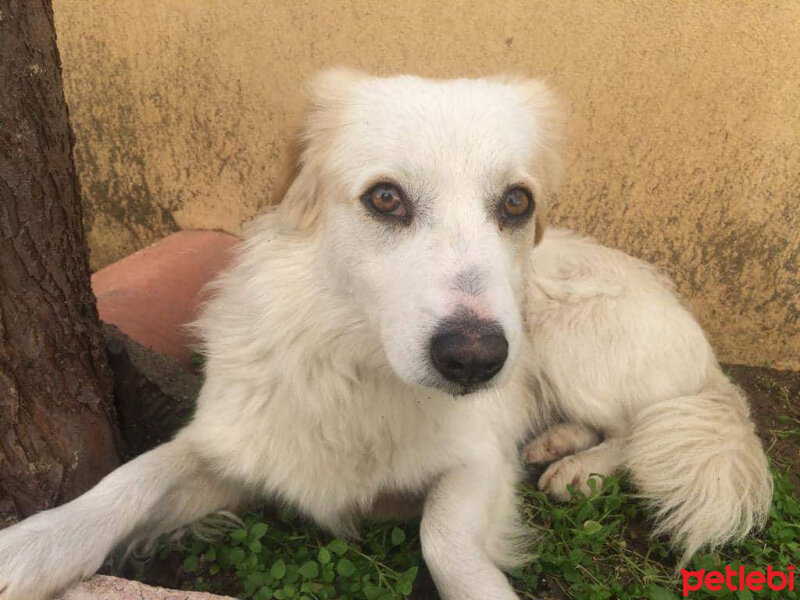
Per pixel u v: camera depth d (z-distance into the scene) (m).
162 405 0.53
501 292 0.35
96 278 0.65
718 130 0.65
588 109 0.67
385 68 0.69
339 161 0.40
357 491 0.45
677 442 0.52
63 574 0.36
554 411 0.62
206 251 0.71
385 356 0.41
